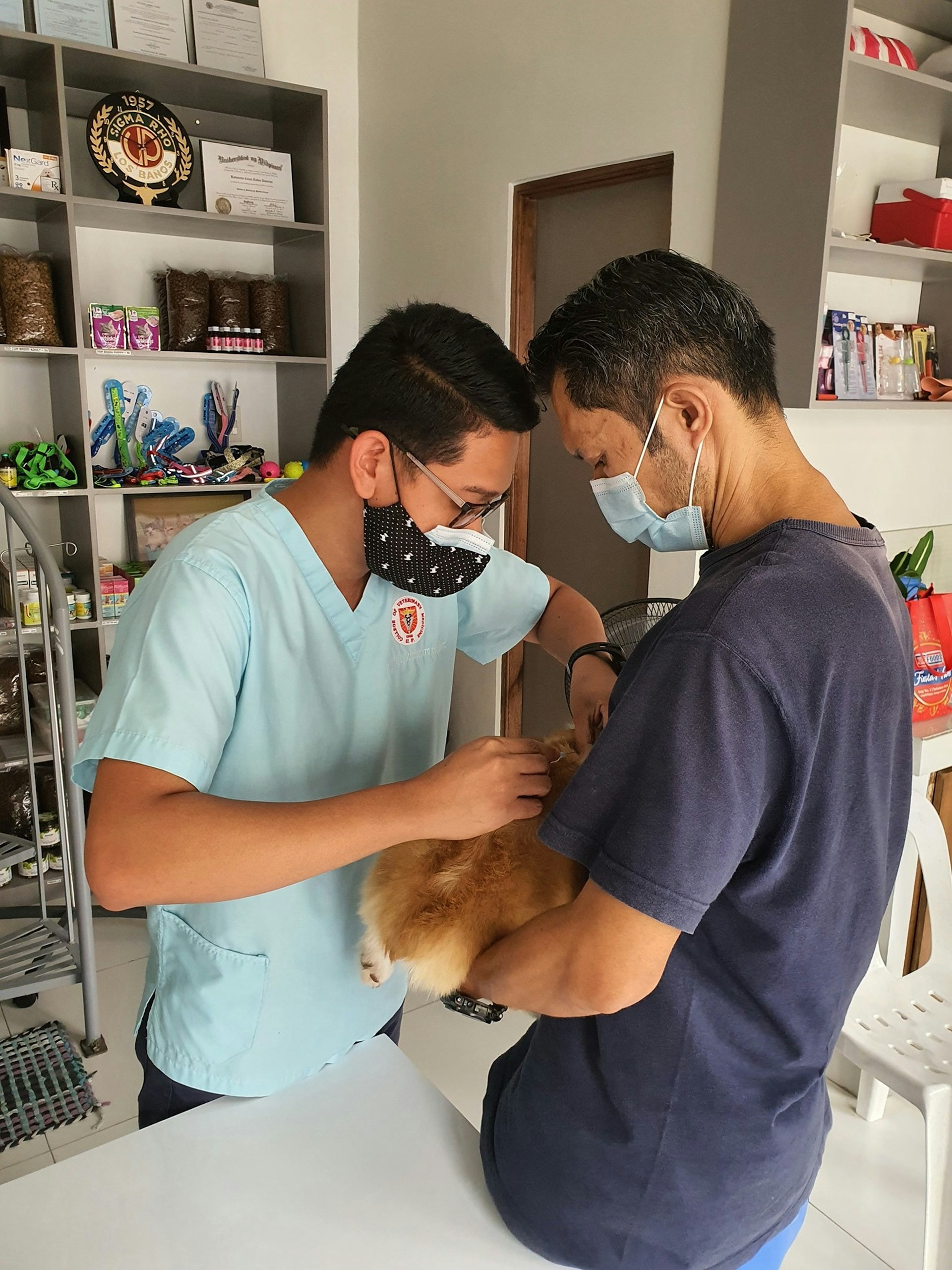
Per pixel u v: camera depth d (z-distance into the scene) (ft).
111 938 9.46
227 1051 3.74
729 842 2.32
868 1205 6.34
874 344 8.00
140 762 2.86
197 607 3.11
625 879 2.38
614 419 2.73
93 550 9.77
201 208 11.18
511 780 3.00
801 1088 2.82
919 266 7.86
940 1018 6.00
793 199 6.93
